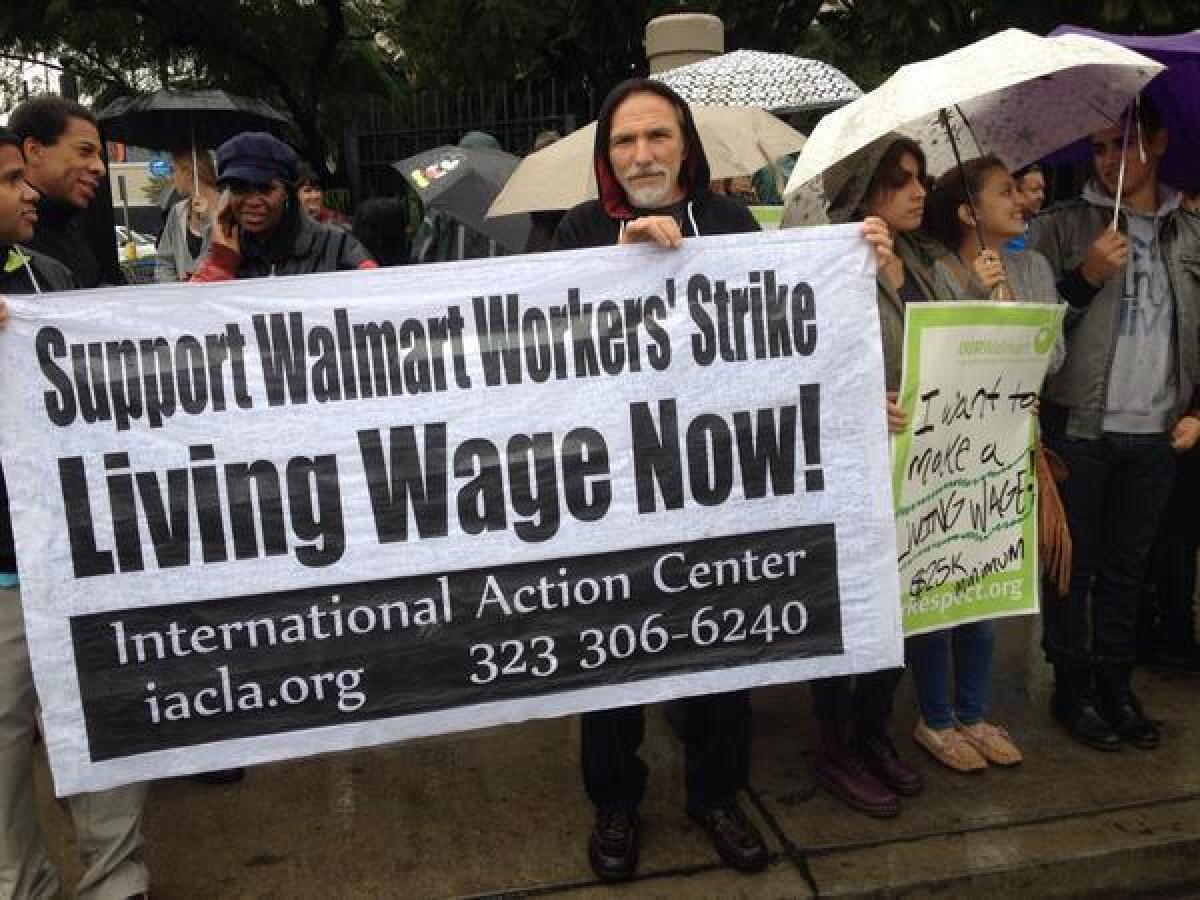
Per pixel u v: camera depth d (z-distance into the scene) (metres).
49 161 3.24
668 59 6.09
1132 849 3.04
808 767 3.51
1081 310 3.39
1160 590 4.13
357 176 8.73
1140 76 3.10
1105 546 3.59
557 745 3.70
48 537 2.49
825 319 2.71
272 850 3.13
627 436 2.66
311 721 2.62
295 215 3.53
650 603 2.70
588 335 2.64
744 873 2.96
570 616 2.68
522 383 2.63
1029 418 3.08
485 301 2.61
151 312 2.50
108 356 2.49
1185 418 3.48
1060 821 3.18
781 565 2.74
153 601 2.54
